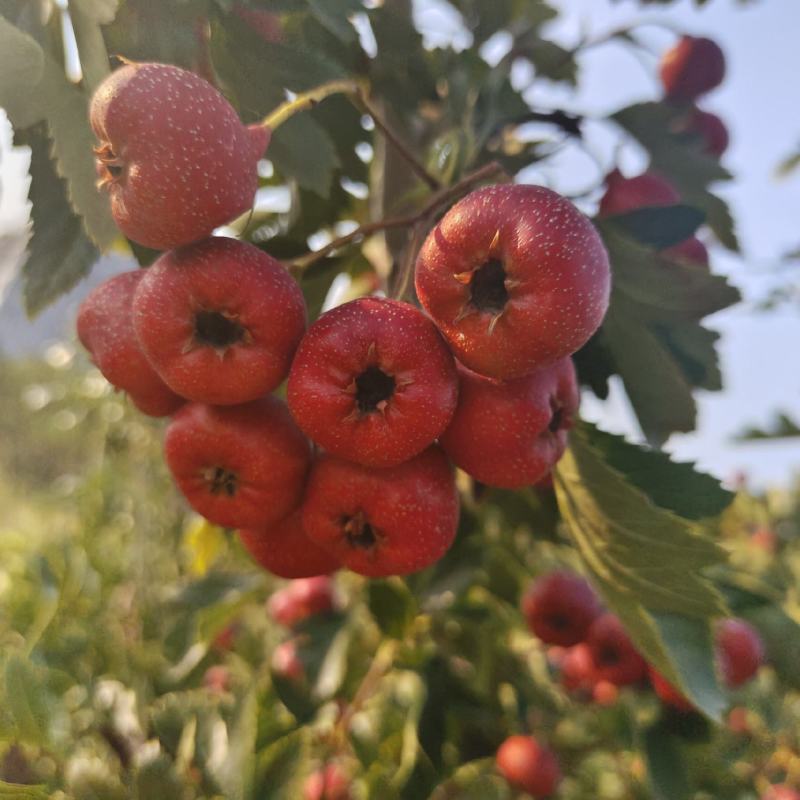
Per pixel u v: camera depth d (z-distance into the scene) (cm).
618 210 14
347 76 12
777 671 15
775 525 33
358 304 10
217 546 17
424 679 16
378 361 9
